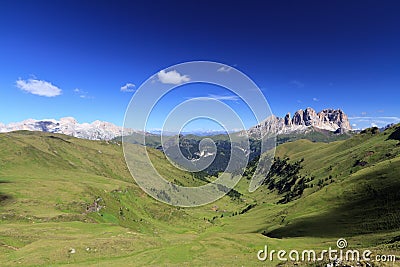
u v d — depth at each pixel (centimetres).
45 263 5466
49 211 14575
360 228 9169
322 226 10719
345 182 15000
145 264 5181
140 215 19638
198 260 5131
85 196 17700
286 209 17150
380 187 12538
